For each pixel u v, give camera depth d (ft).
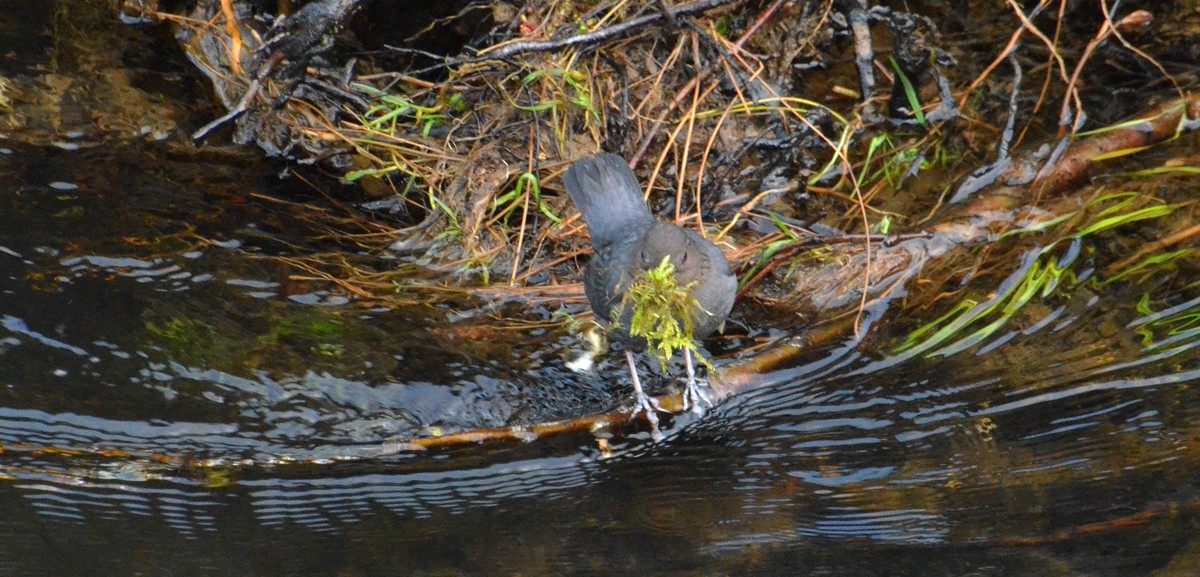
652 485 22.57
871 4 35.68
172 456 22.86
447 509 22.03
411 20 37.52
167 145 32.91
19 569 20.07
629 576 20.10
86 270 27.61
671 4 31.86
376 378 24.97
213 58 35.68
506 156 31.83
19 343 25.09
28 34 36.42
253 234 29.89
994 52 35.96
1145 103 32.76
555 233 30.40
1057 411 23.39
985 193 30.55
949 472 22.18
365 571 20.31
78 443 22.93
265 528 21.39
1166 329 25.18
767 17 32.30
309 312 27.07
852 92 35.24
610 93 32.68
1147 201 29.25
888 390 24.56
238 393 24.32
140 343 25.39
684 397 24.63
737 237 30.12
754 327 27.02
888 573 19.84
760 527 21.21
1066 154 31.07
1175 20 35.96
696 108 32.35
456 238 30.32
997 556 20.02
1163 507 20.77
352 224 30.99
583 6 33.99
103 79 34.94
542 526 21.52
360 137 32.89
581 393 25.18
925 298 27.27
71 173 31.24
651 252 23.06
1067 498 21.21
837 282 27.94
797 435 23.57
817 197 31.63
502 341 26.63
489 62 32.50
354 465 22.97
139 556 20.45
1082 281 27.07
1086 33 36.24
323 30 31.76
